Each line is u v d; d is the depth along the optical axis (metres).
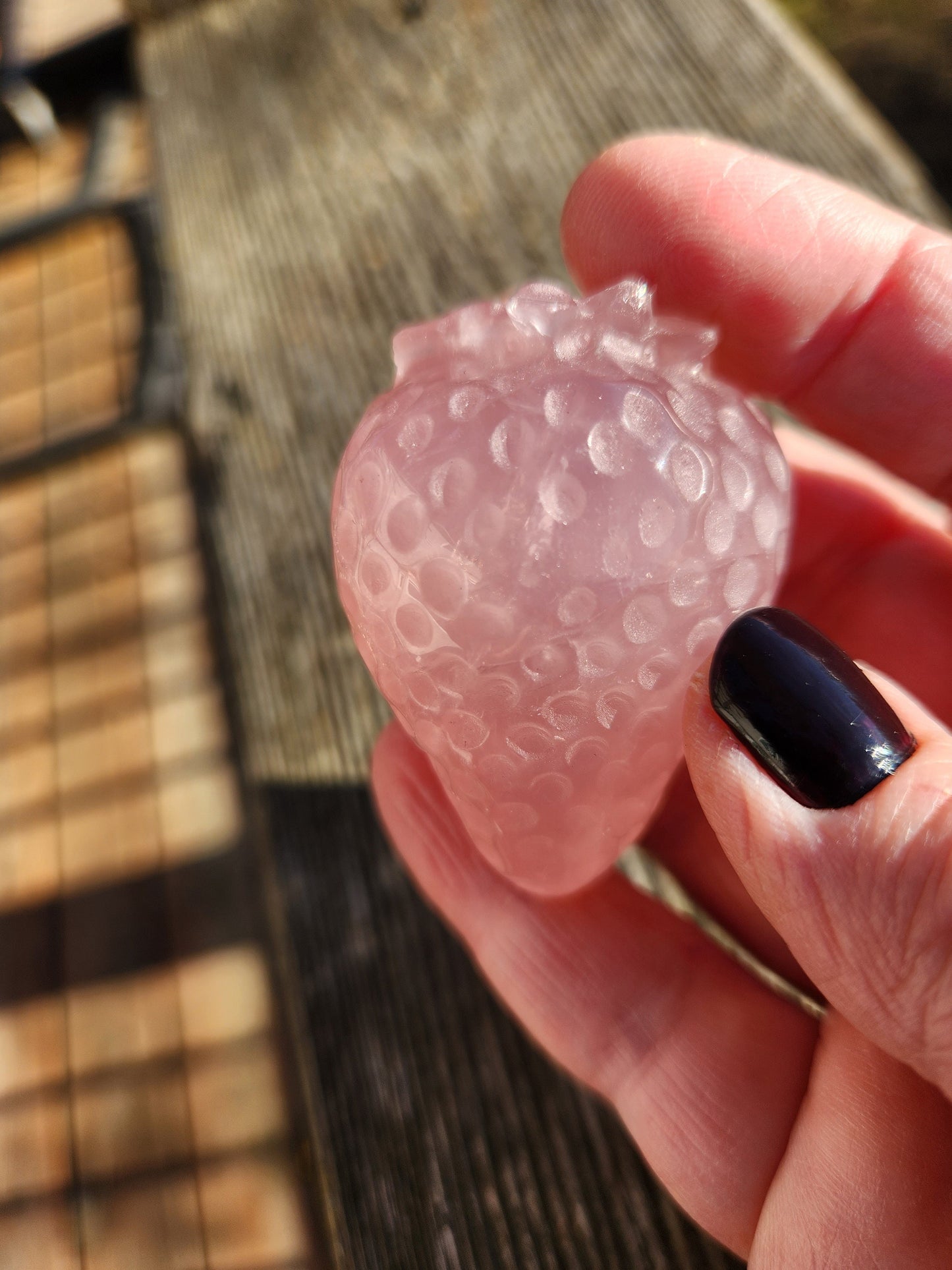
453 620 0.08
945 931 0.07
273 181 0.18
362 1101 0.10
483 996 0.11
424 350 0.09
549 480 0.08
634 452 0.08
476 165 0.17
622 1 0.18
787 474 0.09
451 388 0.08
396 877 0.12
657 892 0.11
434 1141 0.10
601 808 0.09
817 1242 0.08
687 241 0.10
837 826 0.07
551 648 0.08
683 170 0.10
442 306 0.16
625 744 0.09
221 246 0.18
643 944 0.10
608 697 0.08
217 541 0.15
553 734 0.08
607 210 0.10
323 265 0.17
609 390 0.08
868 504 0.12
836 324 0.10
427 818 0.11
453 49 0.19
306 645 0.13
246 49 0.21
